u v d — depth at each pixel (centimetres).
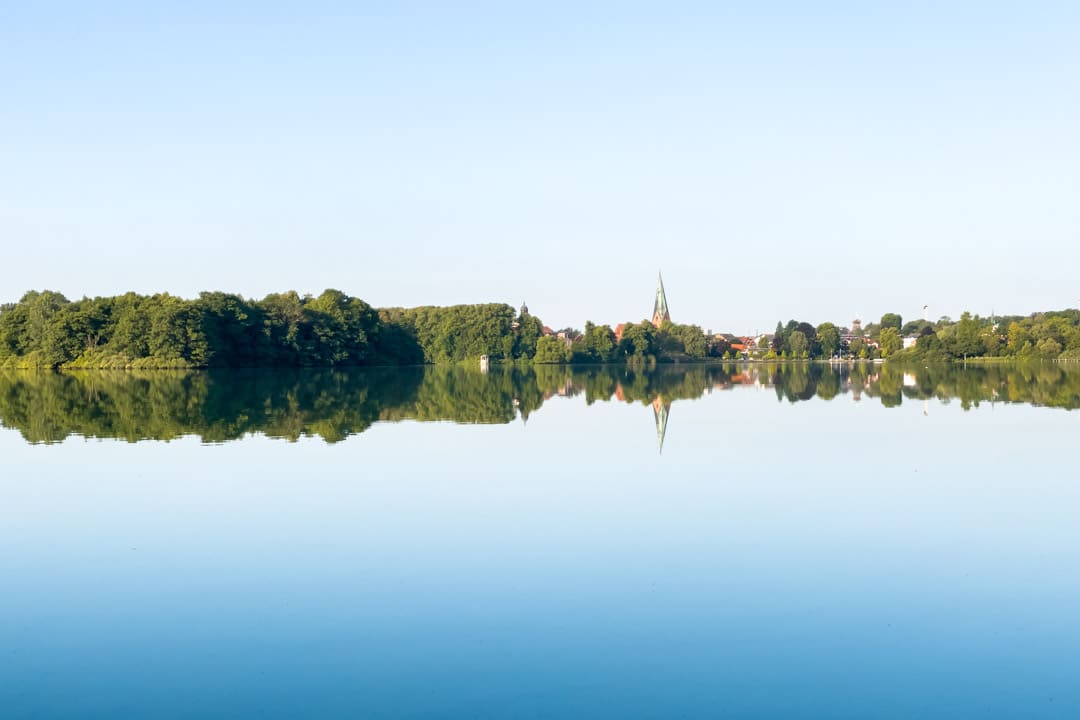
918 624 1556
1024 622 1568
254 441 3844
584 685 1306
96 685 1315
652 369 16375
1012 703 1254
